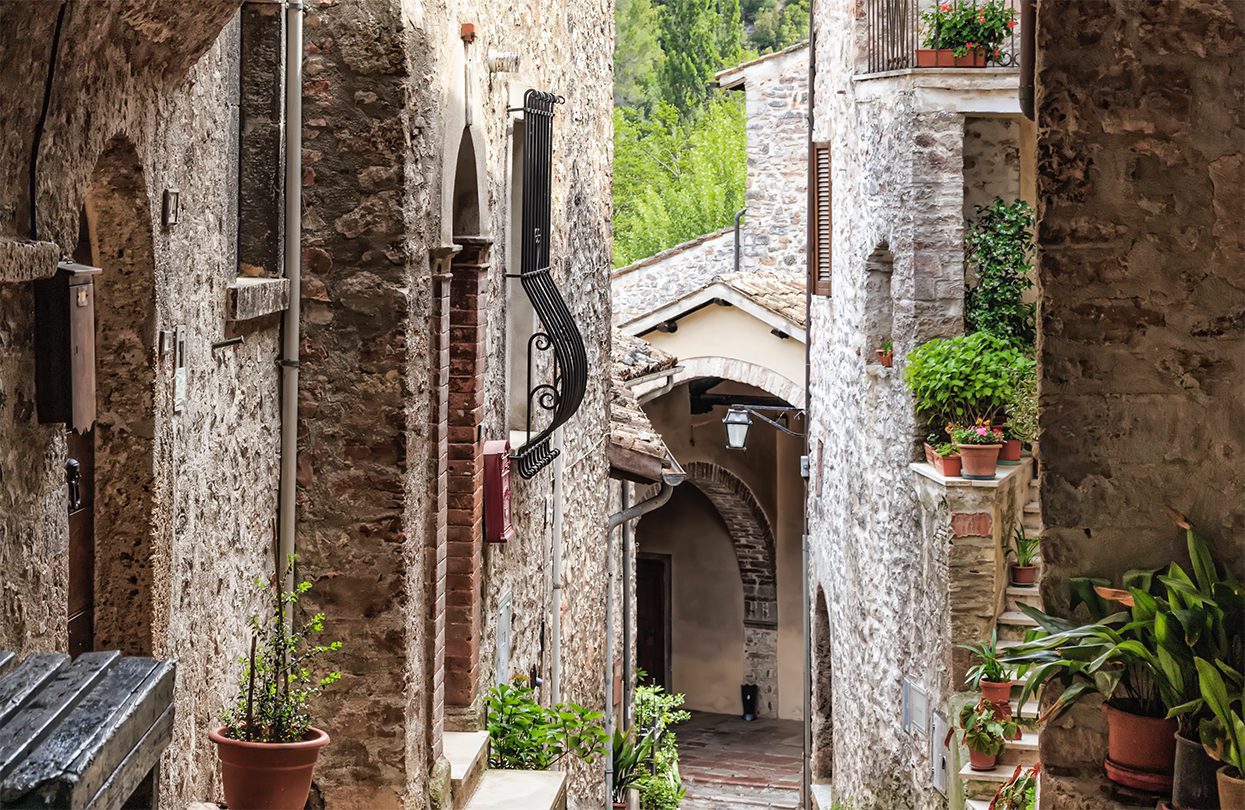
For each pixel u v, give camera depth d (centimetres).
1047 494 491
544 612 1049
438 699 705
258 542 613
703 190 3556
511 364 998
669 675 2339
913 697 1116
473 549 804
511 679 927
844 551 1404
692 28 4003
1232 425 482
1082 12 484
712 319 1944
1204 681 435
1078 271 488
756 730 2222
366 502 642
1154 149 484
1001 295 1119
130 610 484
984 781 934
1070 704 473
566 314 919
